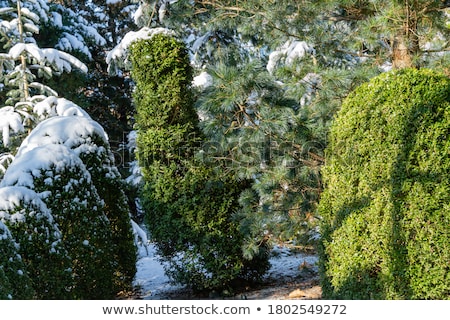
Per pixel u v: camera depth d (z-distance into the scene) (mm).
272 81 5234
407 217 3488
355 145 3840
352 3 5383
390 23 5000
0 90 10320
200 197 5660
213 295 5762
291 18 6133
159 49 5777
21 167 4684
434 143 3492
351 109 3934
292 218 5676
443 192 3418
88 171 5367
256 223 5480
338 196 3947
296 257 7949
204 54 10391
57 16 11883
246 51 10555
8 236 3748
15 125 7910
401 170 3559
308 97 5723
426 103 3562
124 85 14672
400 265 3480
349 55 6828
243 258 5781
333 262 3996
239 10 7004
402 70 3799
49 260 4277
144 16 10562
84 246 4789
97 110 14203
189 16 8664
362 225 3725
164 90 5723
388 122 3674
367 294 3656
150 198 5812
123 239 5770
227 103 4895
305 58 5789
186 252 5707
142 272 8031
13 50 8383
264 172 5676
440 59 5234
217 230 5625
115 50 9883
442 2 5270
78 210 4832
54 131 5453
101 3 15047
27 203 4285
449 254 3361
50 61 8805
